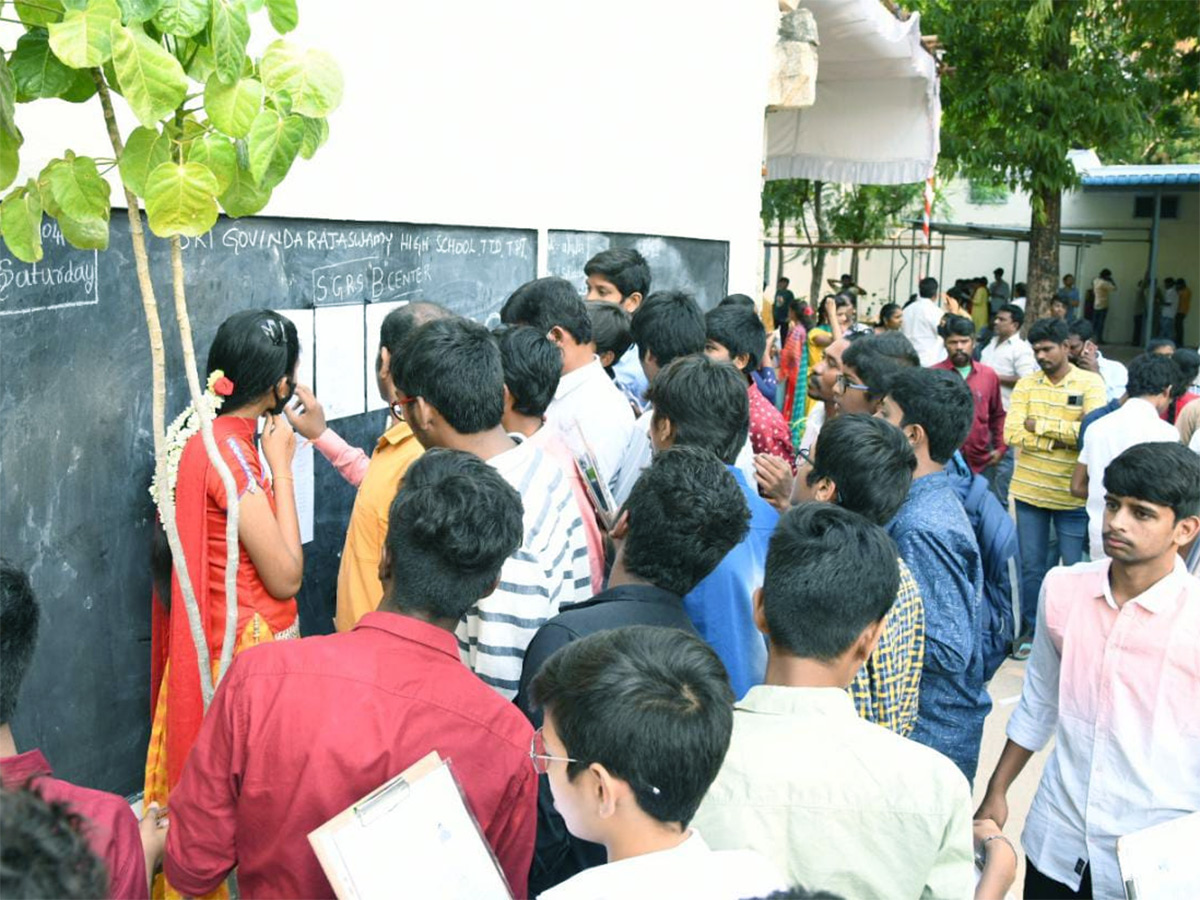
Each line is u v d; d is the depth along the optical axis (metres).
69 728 3.00
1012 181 16.03
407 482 2.02
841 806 1.79
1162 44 15.89
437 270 4.68
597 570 3.18
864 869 1.78
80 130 2.92
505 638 2.50
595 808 1.60
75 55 1.87
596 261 4.96
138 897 1.67
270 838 1.83
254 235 3.58
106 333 3.03
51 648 2.91
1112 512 2.54
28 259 2.11
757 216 8.10
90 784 3.08
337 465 3.58
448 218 4.69
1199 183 23.00
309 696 1.83
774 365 10.48
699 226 7.34
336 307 4.02
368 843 1.61
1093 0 14.92
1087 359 7.58
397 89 4.27
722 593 2.63
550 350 3.09
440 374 2.61
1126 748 2.57
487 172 4.98
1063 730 2.71
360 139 4.07
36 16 2.03
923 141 10.62
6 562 1.81
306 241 3.84
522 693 2.27
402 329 3.09
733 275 7.88
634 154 6.47
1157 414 5.48
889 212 21.50
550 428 3.14
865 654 1.99
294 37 3.68
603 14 5.96
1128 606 2.58
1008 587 3.36
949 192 28.03
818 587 1.91
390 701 1.84
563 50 5.59
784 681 1.95
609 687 1.57
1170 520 2.49
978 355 12.75
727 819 1.80
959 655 2.82
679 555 2.33
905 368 3.34
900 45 8.98
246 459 2.69
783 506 3.66
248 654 1.89
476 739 1.89
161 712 2.75
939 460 3.22
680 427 2.95
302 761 1.80
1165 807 2.54
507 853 1.96
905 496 2.76
